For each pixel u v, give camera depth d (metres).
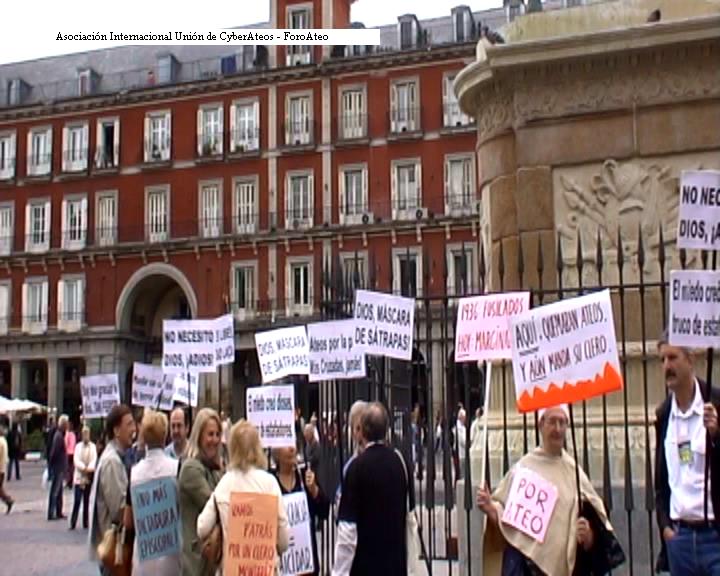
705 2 7.89
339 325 7.67
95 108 47.81
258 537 5.35
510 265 8.09
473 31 44.69
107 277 46.69
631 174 7.72
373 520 5.46
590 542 4.76
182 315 48.34
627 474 6.34
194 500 5.75
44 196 48.31
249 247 44.25
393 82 42.91
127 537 6.38
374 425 5.64
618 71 7.81
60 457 16.92
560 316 4.98
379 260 42.06
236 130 45.34
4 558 11.76
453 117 41.91
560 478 4.88
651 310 7.52
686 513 4.51
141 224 46.50
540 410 5.61
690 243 5.00
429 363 7.65
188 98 46.28
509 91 8.20
